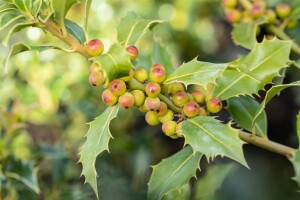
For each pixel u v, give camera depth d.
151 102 0.40
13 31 0.39
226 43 0.84
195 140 0.39
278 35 0.56
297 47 0.54
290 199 0.71
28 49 0.39
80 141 0.68
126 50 0.40
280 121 0.77
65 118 0.72
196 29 0.86
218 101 0.42
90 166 0.40
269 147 0.43
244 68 0.40
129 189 0.64
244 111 0.47
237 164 0.72
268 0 0.68
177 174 0.44
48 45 0.39
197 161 0.44
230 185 0.71
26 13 0.39
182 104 0.41
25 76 0.72
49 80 0.71
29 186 0.56
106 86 0.39
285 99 0.76
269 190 0.71
